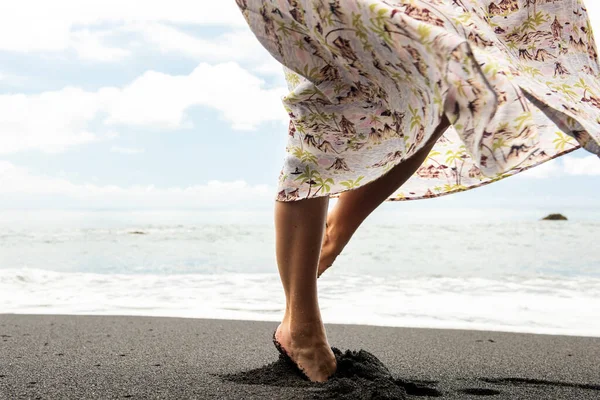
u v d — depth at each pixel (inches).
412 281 182.7
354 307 136.2
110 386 62.4
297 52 52.6
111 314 125.9
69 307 135.3
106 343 90.7
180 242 391.5
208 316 123.6
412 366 77.5
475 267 231.9
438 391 62.1
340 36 48.1
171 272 215.3
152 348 86.9
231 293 156.7
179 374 68.4
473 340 97.0
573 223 635.5
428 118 45.3
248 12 53.5
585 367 77.1
